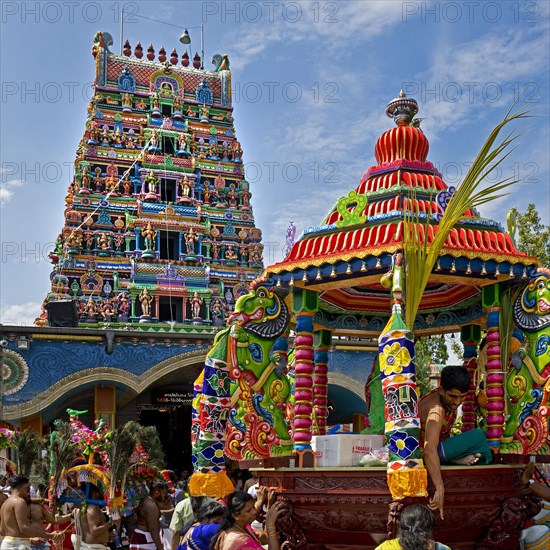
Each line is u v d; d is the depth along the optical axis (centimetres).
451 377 632
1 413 2308
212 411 718
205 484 704
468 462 646
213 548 581
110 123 3916
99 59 3997
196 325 3462
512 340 736
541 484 689
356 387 2548
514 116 679
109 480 945
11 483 889
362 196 746
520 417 706
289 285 761
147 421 3500
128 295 3497
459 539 650
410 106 861
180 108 4081
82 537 912
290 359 959
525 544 689
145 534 941
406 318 656
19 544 853
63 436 967
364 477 640
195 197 3938
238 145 4156
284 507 665
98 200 3712
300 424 748
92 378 2417
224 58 4403
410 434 592
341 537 661
